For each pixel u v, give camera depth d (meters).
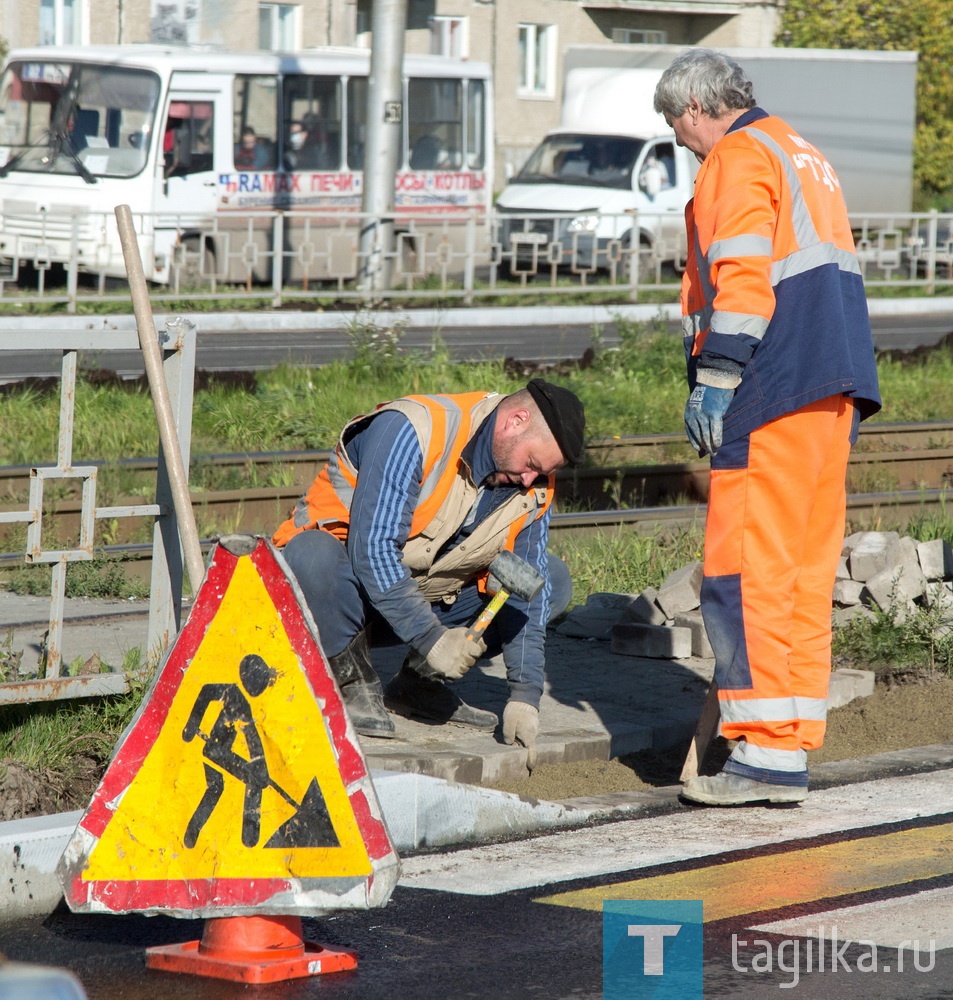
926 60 143.00
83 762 18.22
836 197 18.70
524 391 18.66
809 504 18.44
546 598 20.02
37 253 75.00
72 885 13.27
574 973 13.84
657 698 23.06
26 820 15.78
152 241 77.38
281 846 13.30
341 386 50.81
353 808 13.22
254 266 82.50
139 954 14.16
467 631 18.38
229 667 13.40
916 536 35.56
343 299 82.25
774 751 18.75
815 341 18.09
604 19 151.38
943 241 104.56
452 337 70.62
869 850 17.39
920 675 25.12
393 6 80.69
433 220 88.62
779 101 105.88
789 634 18.75
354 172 86.75
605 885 16.17
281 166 83.50
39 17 105.88
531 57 149.00
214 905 13.27
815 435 18.27
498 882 16.23
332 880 13.23
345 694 20.03
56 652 18.36
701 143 18.80
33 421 42.00
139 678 18.73
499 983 13.60
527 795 19.19
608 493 40.28
